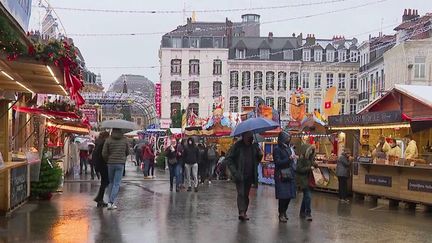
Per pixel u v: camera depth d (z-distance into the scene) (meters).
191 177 18.92
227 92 68.69
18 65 9.34
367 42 55.41
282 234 10.12
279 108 68.50
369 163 16.88
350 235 10.20
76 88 10.41
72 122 22.66
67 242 8.87
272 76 68.88
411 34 41.19
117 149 12.95
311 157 12.16
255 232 10.27
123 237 9.43
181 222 11.28
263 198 16.88
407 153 16.48
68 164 28.02
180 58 69.06
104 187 13.53
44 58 9.13
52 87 12.06
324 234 10.23
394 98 18.28
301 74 68.44
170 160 18.89
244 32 72.06
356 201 16.91
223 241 9.30
